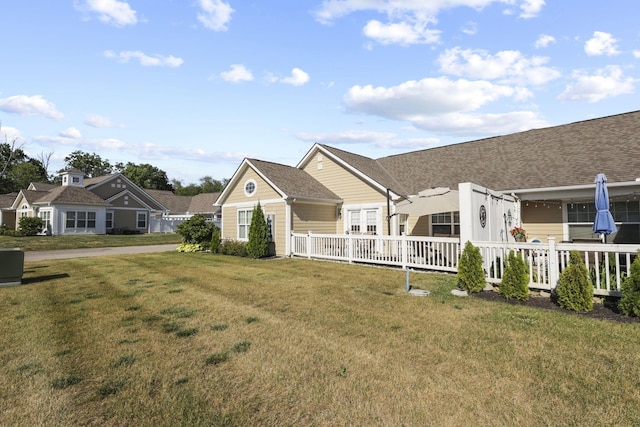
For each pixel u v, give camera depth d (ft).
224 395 11.13
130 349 14.97
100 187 122.21
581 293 19.76
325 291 26.32
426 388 11.35
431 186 50.70
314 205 55.47
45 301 23.72
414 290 26.30
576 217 41.37
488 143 56.44
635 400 10.44
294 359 13.80
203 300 23.76
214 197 168.35
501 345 14.88
